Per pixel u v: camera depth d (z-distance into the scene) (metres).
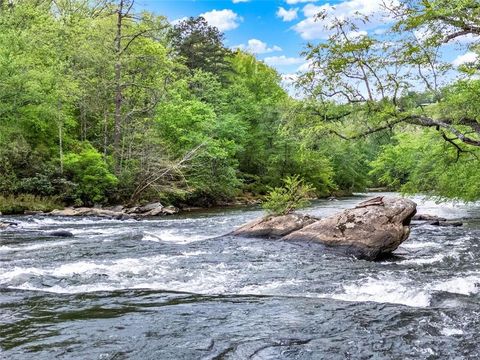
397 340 5.85
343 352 5.46
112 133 38.56
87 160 31.34
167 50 47.94
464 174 20.39
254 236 15.87
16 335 5.97
